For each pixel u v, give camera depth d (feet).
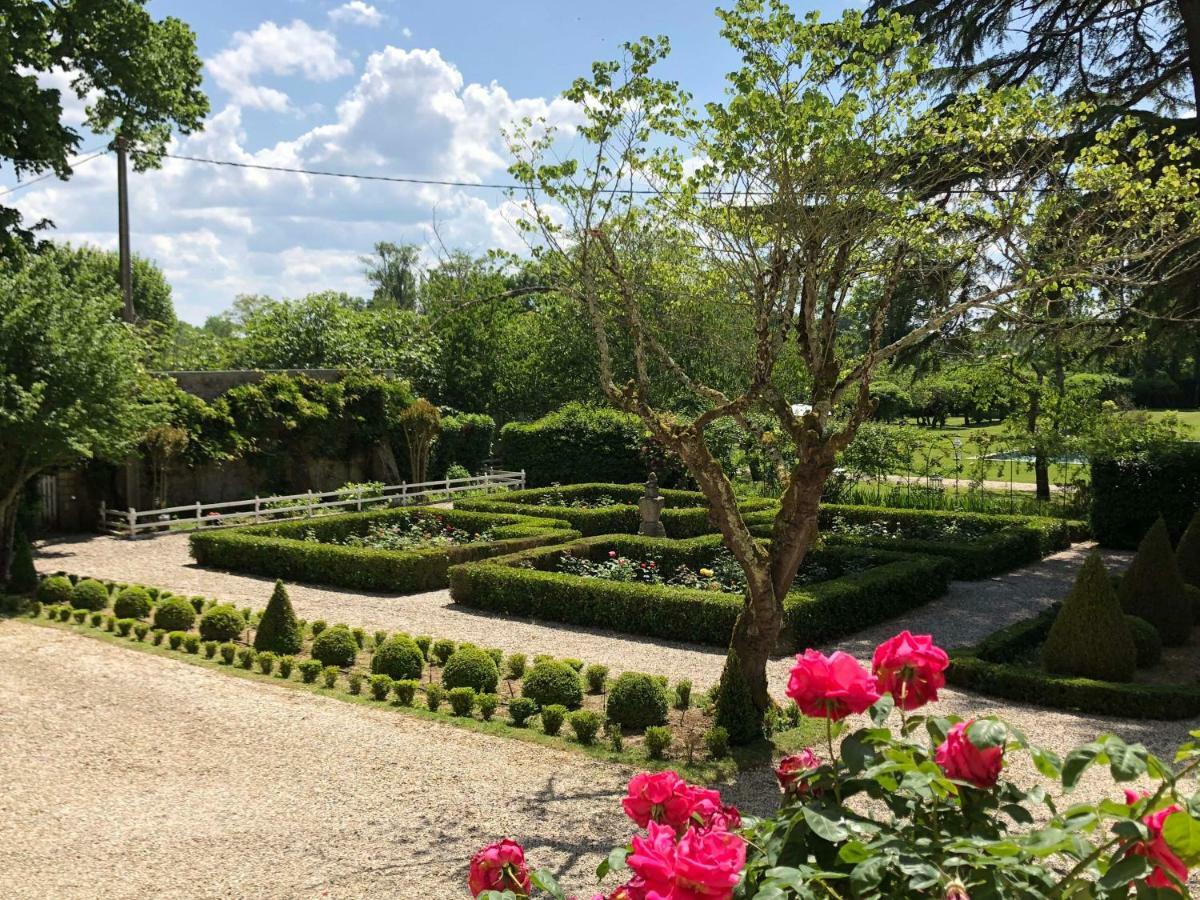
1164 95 57.31
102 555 56.54
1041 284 27.09
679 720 28.07
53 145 55.42
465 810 21.45
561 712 26.96
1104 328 53.01
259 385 75.87
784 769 9.44
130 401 49.78
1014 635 35.12
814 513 27.02
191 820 20.75
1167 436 61.62
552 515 62.23
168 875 18.26
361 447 83.51
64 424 44.75
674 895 6.66
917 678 8.62
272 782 22.97
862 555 47.47
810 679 8.47
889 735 8.23
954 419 135.64
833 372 27.45
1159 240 32.32
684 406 82.23
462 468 88.28
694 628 37.50
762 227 26.73
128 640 36.42
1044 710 29.81
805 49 25.55
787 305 27.30
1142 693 28.91
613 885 17.90
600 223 27.09
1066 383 72.84
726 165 25.76
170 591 45.98
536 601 41.52
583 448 84.07
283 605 34.83
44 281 46.62
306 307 107.04
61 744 25.22
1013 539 52.70
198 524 66.54
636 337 27.45
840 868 7.98
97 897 17.39
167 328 86.63
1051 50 54.75
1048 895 7.50
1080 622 31.53
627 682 27.63
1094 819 7.11
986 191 30.81
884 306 26.89
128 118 62.03
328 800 21.93
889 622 40.86
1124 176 30.19
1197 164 47.55
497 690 31.09
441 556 48.75
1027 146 31.86
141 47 59.47
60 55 58.03
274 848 19.45
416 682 29.84
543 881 8.59
